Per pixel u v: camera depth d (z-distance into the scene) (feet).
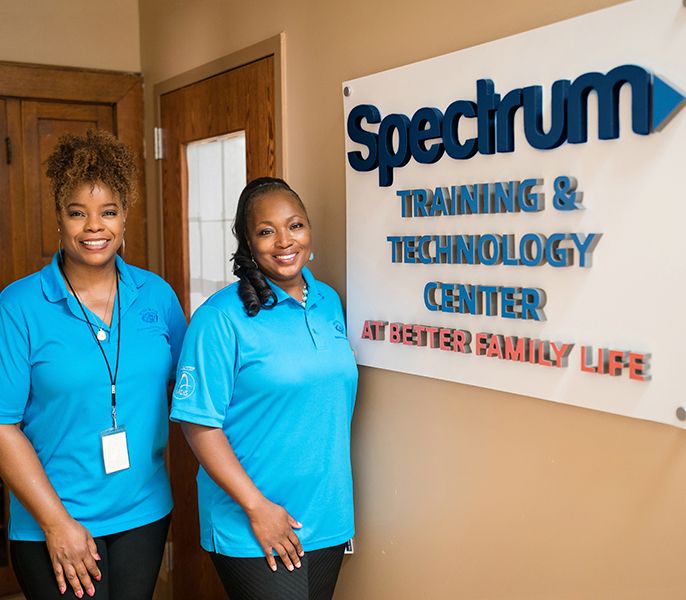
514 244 5.57
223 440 6.25
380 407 6.98
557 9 5.24
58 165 6.30
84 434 6.30
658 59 4.62
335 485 6.54
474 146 5.78
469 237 5.87
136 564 6.57
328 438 6.47
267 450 6.33
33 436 6.37
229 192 9.02
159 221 10.62
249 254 6.57
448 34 6.06
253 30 8.32
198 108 9.44
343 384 6.53
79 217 6.21
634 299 4.84
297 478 6.36
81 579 6.10
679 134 4.56
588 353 5.08
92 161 6.22
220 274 9.34
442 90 6.05
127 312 6.57
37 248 10.57
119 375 6.38
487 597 6.09
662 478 4.83
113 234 6.33
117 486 6.42
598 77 4.89
